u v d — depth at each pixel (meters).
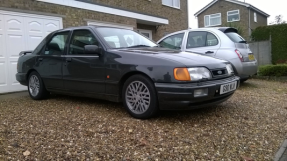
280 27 15.25
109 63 3.89
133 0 12.30
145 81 3.51
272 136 3.15
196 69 3.34
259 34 16.09
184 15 16.53
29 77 5.39
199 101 3.31
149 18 11.53
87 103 4.77
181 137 3.03
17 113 4.14
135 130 3.23
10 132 3.20
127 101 3.77
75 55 4.45
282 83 7.70
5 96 6.09
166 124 3.46
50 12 7.51
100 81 4.02
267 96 5.54
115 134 3.11
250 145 2.88
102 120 3.64
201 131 3.23
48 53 4.99
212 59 3.81
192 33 6.74
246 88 6.68
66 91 4.68
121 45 4.32
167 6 14.88
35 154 2.61
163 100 3.37
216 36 6.32
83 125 3.43
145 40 4.95
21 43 6.88
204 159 2.54
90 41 4.30
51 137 3.04
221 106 4.50
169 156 2.58
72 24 8.17
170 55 3.66
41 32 7.32
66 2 7.88
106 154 2.61
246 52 6.24
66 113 4.07
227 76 3.76
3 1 6.45
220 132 3.22
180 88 3.23
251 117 3.88
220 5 27.08
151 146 2.79
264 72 8.85
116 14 9.73
